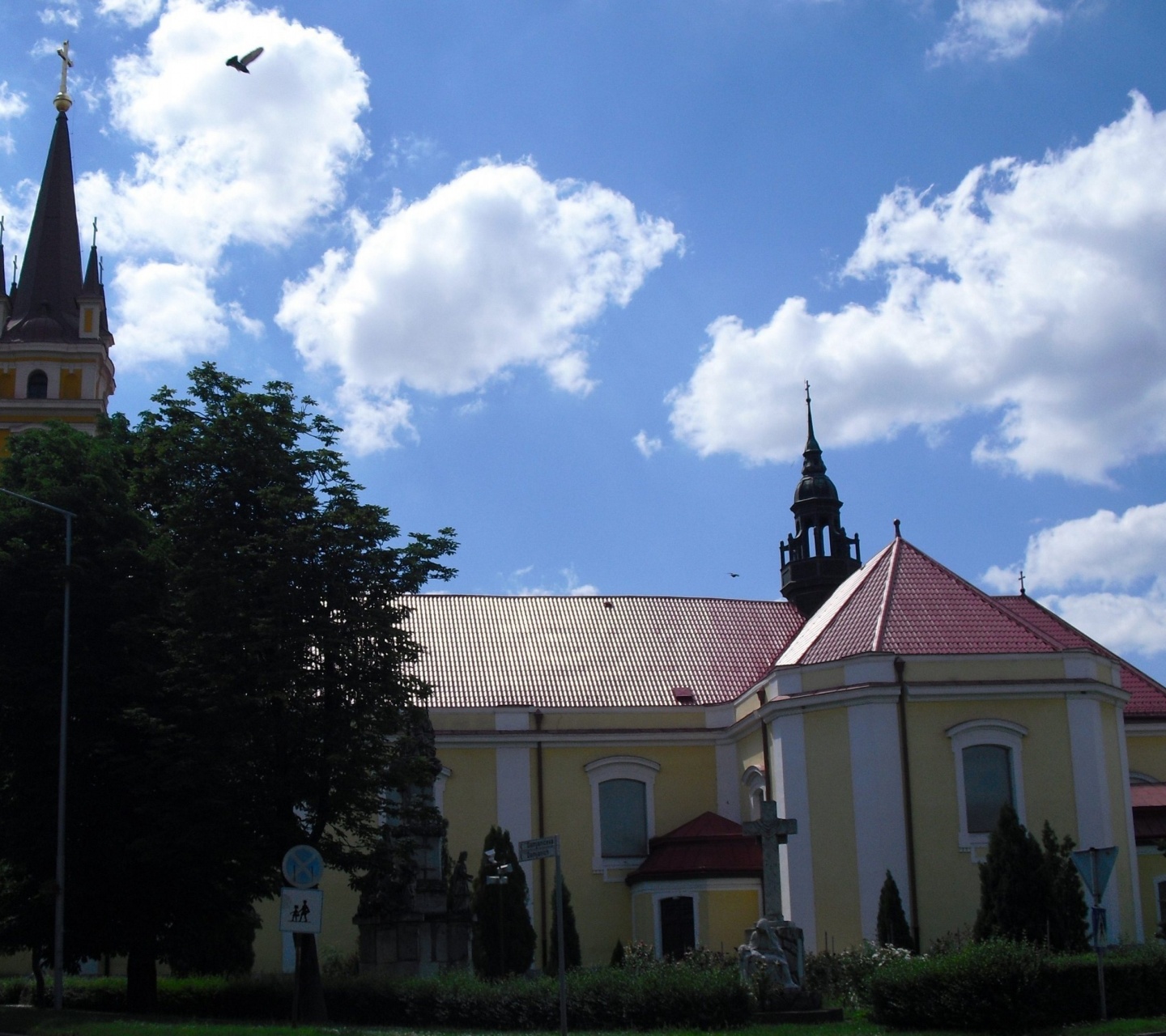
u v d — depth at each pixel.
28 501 34.81
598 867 48.50
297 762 31.30
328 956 44.19
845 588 49.94
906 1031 26.52
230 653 30.88
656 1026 27.09
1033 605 52.41
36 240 56.41
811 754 42.78
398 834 32.59
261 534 31.72
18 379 53.88
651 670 52.75
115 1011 33.94
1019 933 33.59
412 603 54.97
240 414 32.97
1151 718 49.62
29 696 33.84
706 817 48.81
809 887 41.97
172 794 32.62
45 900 33.88
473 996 28.20
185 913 35.16
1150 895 44.00
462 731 49.16
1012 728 41.75
